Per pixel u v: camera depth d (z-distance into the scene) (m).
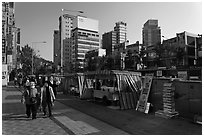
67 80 23.75
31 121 9.38
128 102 13.20
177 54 52.03
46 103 10.91
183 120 9.72
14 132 7.59
